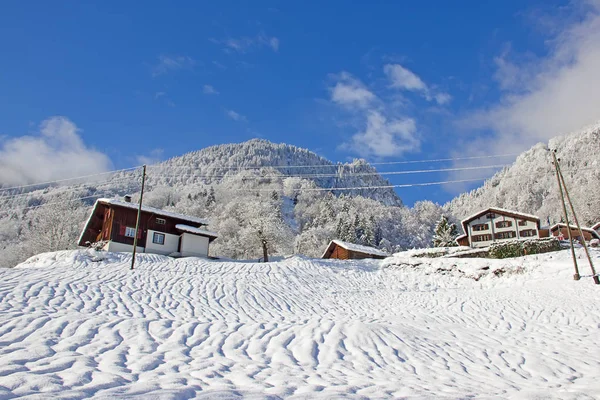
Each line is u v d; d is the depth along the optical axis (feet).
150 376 22.24
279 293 76.89
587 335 45.98
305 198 438.81
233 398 18.22
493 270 102.06
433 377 28.55
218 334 35.65
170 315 47.73
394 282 106.83
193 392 18.79
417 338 39.83
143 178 94.32
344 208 377.09
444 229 240.12
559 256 103.19
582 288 72.02
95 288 59.21
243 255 188.96
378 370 29.58
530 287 80.79
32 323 32.27
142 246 128.88
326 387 22.41
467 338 42.73
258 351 32.04
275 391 20.35
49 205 166.09
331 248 170.50
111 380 20.26
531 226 182.39
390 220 376.68
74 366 22.62
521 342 42.06
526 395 22.62
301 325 41.04
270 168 527.81
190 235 138.10
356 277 110.32
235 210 260.01
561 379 29.45
